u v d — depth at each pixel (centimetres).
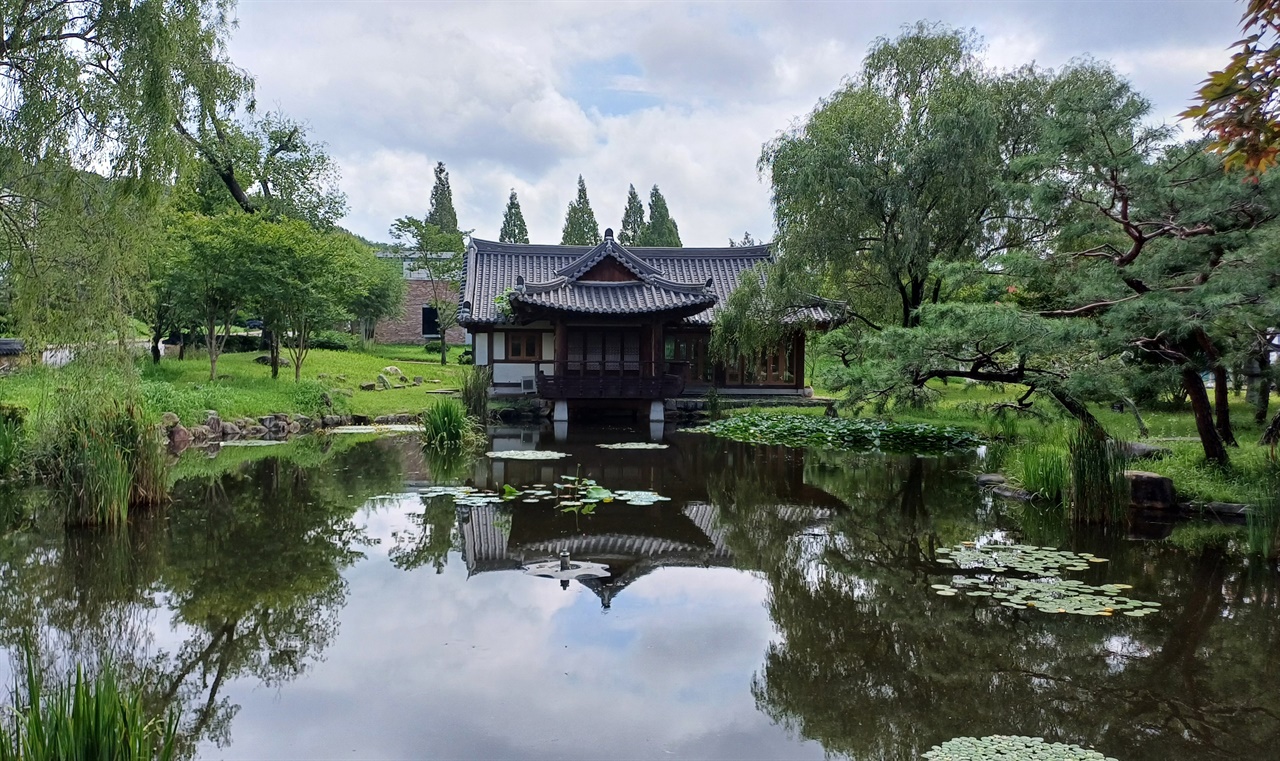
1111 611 552
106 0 767
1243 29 371
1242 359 838
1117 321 774
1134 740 378
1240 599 577
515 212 4278
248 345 2603
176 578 624
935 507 914
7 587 600
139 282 909
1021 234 1507
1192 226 813
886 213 1505
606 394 1812
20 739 296
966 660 473
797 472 1173
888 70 1622
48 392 987
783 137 1628
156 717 398
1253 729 389
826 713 407
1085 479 812
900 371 1104
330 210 2545
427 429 1463
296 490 989
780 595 595
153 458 880
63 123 763
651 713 408
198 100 838
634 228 4438
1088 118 794
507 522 824
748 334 1716
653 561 687
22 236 812
